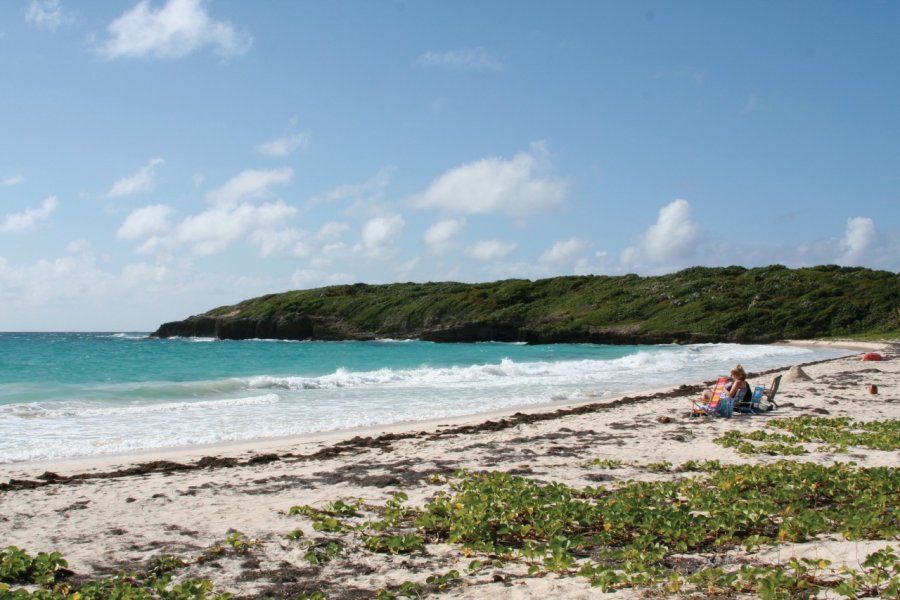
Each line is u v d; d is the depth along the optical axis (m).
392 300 121.50
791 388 25.84
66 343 97.12
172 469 12.64
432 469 12.14
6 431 17.55
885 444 13.55
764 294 100.38
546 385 31.75
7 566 6.64
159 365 47.38
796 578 5.90
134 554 7.50
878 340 74.38
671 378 35.81
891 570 6.02
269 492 10.50
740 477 10.20
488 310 111.12
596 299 111.62
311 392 28.31
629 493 9.54
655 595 5.83
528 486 10.01
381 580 6.61
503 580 6.44
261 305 125.62
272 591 6.35
